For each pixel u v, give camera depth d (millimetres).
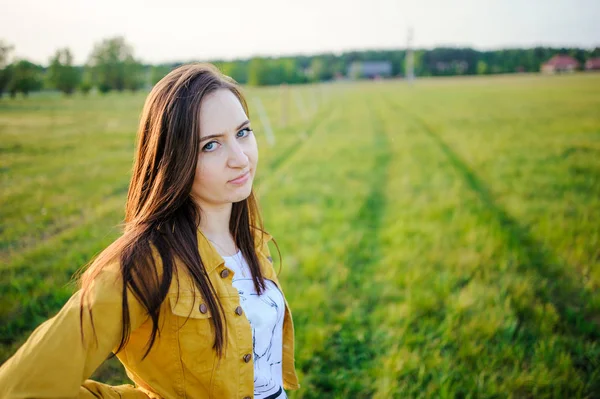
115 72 46344
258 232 1661
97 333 1003
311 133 18250
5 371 915
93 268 1088
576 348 3586
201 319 1181
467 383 3146
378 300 4445
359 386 3201
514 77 79188
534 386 3143
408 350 3574
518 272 4961
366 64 129625
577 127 16328
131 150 12164
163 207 1194
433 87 59719
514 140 14141
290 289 4559
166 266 1137
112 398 1113
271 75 70688
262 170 10586
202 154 1223
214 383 1221
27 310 3979
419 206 7660
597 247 5484
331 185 9242
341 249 5625
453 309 4125
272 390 1441
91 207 7109
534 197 7871
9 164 9820
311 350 3539
